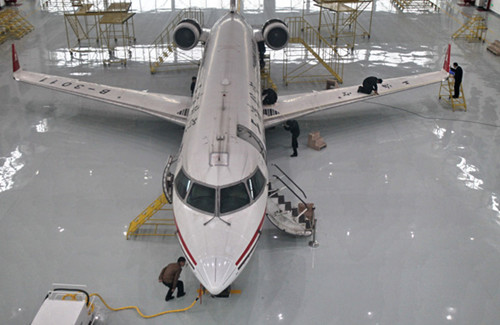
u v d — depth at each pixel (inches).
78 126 866.1
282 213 595.8
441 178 722.2
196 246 470.3
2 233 608.4
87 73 1105.4
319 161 767.1
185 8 1612.9
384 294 524.4
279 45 972.6
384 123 884.0
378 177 724.7
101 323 490.3
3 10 1579.7
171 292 513.7
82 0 1342.3
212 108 616.7
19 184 705.0
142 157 774.5
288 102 815.1
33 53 1225.4
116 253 581.0
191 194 502.9
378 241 599.8
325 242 598.5
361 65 1158.3
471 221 633.0
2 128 855.7
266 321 494.0
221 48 810.8
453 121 889.5
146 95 837.8
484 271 553.3
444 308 506.3
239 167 515.5
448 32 1391.5
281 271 555.5
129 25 1443.2
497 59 1189.7
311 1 1706.4
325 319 495.2
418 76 912.9
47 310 453.4
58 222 629.3
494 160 768.3
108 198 677.3
